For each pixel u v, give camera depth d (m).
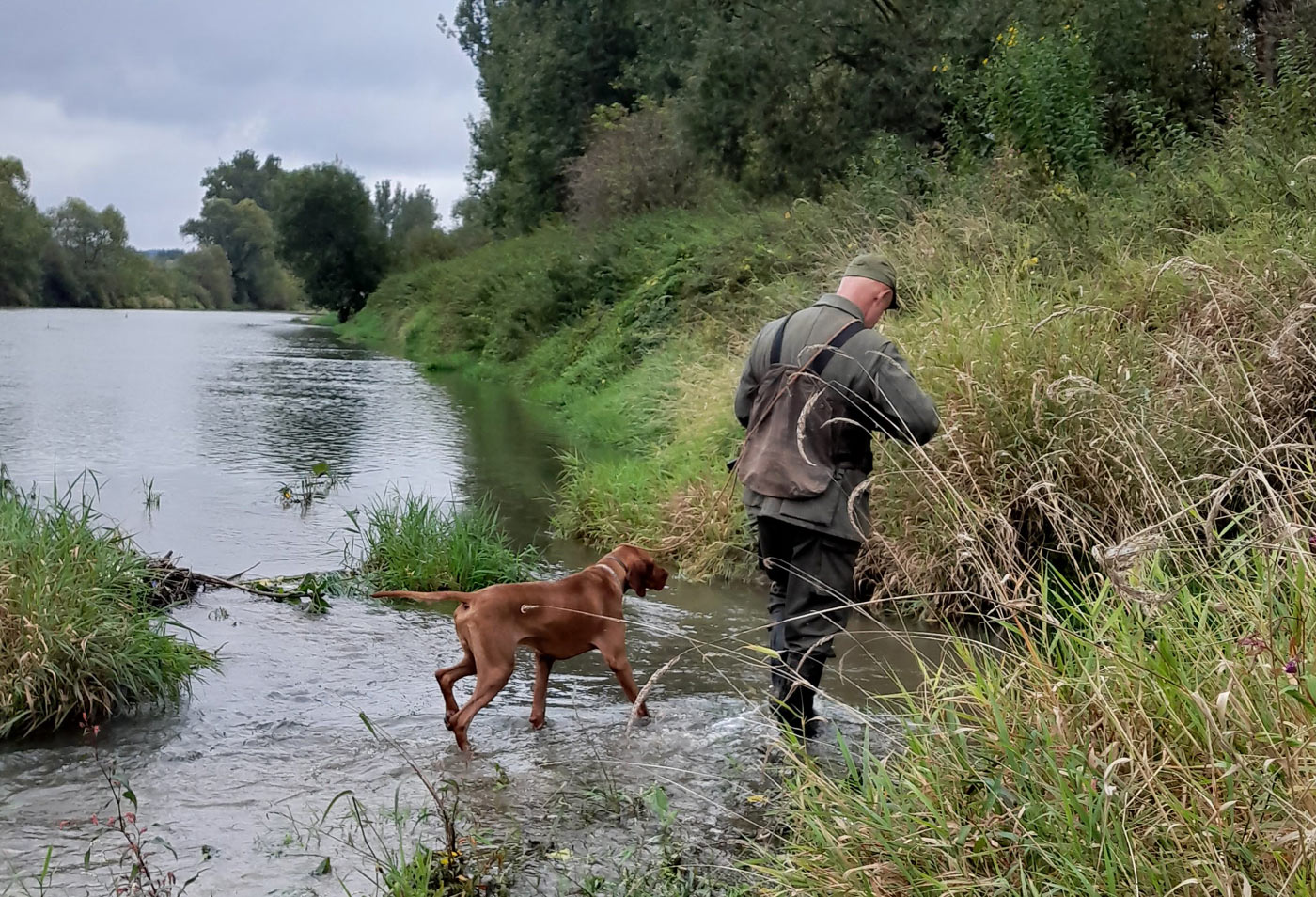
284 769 4.06
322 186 56.91
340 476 10.76
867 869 2.74
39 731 4.40
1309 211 7.90
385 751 4.24
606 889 3.17
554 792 3.86
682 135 20.61
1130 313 6.87
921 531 5.89
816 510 4.20
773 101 18.19
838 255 11.40
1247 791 2.44
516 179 39.41
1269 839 2.37
